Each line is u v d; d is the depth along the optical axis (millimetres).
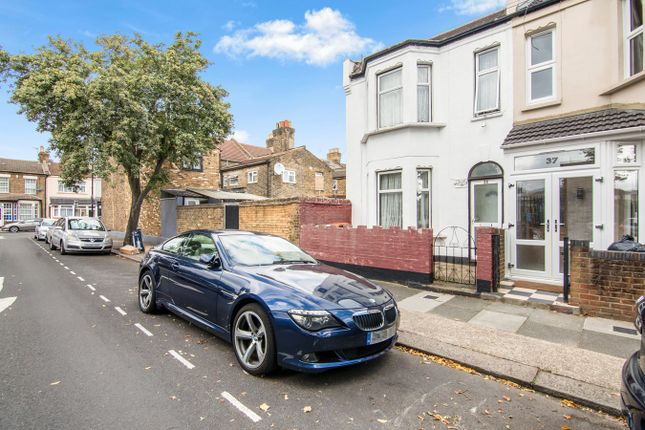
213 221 15000
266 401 3318
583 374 3797
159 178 16812
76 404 3223
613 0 7145
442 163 9742
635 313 2543
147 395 3396
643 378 2219
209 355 4344
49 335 5004
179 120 15266
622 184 6645
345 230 9039
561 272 7301
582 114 7500
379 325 3840
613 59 7137
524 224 7848
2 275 10000
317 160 29688
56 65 13906
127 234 16719
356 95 11922
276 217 11719
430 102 9969
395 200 10336
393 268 8062
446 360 4289
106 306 6578
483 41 9055
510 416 3172
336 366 3557
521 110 8383
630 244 5891
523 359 4176
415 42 9695
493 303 6453
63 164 14883
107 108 13367
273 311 3670
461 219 9375
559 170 7297
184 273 5113
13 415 3033
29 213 41188
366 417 3100
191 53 15648
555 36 7945
